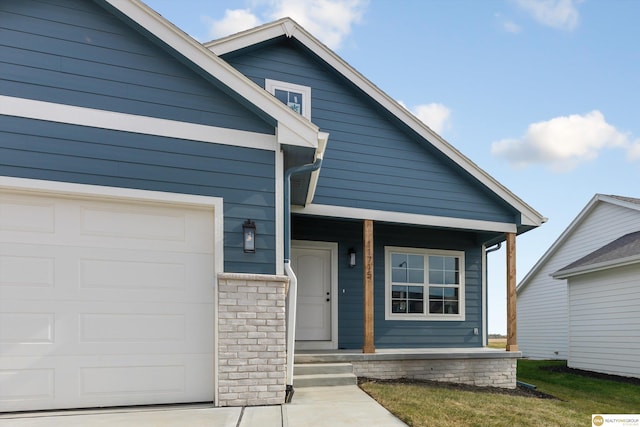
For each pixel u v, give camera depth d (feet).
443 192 27.12
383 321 28.55
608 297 36.14
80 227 14.83
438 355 24.13
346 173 25.55
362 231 29.04
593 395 25.26
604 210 46.01
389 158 26.50
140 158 15.19
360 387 19.06
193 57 15.71
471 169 27.14
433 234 30.68
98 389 14.39
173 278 15.46
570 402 21.85
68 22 15.06
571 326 40.11
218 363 14.83
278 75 25.68
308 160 17.84
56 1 15.02
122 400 14.52
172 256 15.53
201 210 15.97
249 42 24.79
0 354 13.75
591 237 47.65
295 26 25.70
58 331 14.26
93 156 14.75
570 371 37.06
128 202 15.24
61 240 14.61
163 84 15.74
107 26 15.42
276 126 16.56
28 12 14.73
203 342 15.42
